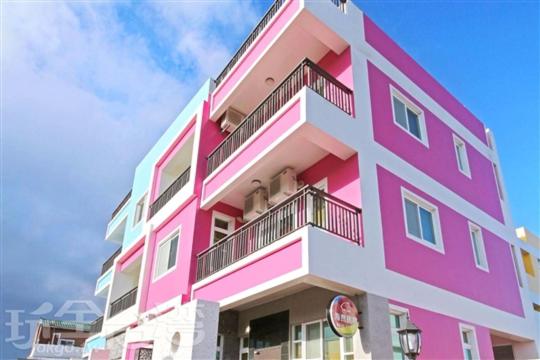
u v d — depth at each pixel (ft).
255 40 33.91
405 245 26.30
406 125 32.94
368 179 25.48
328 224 23.94
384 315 21.79
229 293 25.43
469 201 36.83
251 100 37.04
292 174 29.43
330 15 29.14
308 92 24.34
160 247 40.11
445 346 25.73
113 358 42.75
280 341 26.58
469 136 42.06
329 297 23.76
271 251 22.40
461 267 31.37
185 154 45.01
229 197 34.53
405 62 35.65
